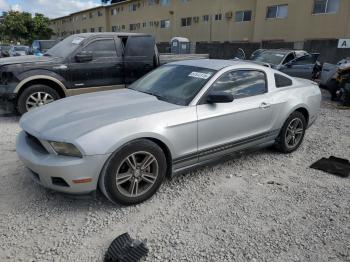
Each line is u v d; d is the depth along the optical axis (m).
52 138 2.90
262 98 4.20
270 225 2.99
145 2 38.81
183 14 33.38
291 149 4.86
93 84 6.87
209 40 30.80
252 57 13.48
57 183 2.96
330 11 20.80
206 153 3.70
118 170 3.02
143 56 7.46
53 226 2.89
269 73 4.48
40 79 6.24
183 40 28.64
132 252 2.53
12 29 53.09
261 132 4.27
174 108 3.41
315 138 5.73
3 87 5.99
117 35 7.15
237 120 3.88
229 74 3.95
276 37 24.33
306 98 4.80
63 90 6.52
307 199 3.48
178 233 2.84
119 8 44.22
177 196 3.47
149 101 3.62
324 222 3.06
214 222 3.01
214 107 3.66
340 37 20.41
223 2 28.59
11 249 2.58
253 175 4.05
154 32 38.09
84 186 2.91
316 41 19.88
